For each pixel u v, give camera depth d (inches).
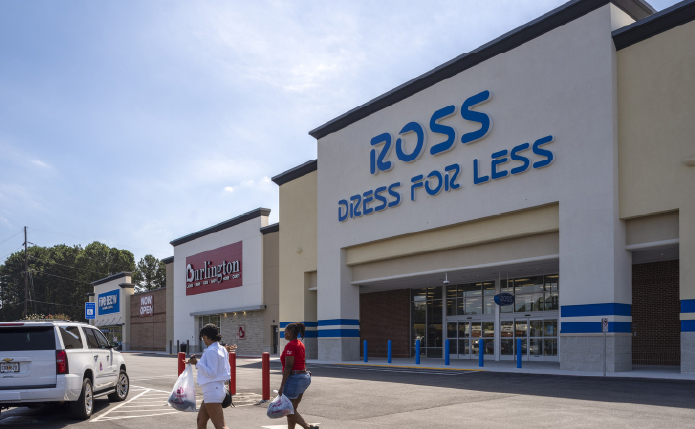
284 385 327.3
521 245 896.3
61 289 3983.8
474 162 937.5
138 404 526.0
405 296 1307.8
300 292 1360.7
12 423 426.9
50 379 410.0
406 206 1058.7
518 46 895.7
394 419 418.0
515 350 1079.0
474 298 1173.7
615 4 792.9
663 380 637.3
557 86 835.4
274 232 1615.4
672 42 732.0
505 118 901.2
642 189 743.7
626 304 759.7
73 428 400.5
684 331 690.2
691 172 699.4
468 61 964.6
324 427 389.4
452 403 494.0
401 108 1093.1
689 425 369.4
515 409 449.7
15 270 4082.2
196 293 2010.3
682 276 696.4
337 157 1250.0
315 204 1339.8
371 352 1374.3
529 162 857.5
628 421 385.7
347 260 1222.3
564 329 792.3
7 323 416.8
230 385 578.2
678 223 720.3
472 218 933.2
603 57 784.9
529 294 1071.0
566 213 805.9
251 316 1694.1
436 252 1042.1
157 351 2320.4
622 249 764.6
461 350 1186.6
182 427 400.8
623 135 770.8
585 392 544.7
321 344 1248.8
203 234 1993.1
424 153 1031.6
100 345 505.0
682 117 714.8
